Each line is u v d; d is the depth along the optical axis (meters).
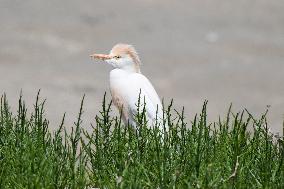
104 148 7.79
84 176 7.35
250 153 7.64
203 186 6.81
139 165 7.17
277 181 7.16
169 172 7.11
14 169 7.34
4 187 7.09
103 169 7.50
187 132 7.91
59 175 7.27
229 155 7.71
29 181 6.96
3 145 7.90
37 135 7.83
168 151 7.41
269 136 7.91
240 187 7.00
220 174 7.09
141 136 7.81
